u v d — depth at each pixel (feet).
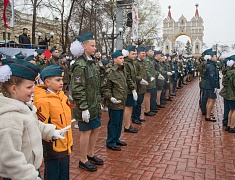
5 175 6.09
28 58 19.75
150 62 26.40
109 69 16.52
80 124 13.15
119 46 48.11
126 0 45.88
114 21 70.95
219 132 21.31
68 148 9.86
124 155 15.94
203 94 27.30
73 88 12.59
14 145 5.83
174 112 29.17
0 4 55.01
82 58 12.92
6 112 5.90
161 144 18.07
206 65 24.47
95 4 59.26
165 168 14.06
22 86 6.32
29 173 5.90
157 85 30.19
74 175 13.12
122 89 16.33
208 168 14.12
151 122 24.44
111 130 16.90
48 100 9.18
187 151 16.72
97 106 13.35
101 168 14.01
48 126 7.86
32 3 55.98
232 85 20.65
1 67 6.15
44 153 9.52
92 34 13.28
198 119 25.84
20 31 79.77
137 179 12.73
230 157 15.80
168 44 221.25
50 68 9.55
